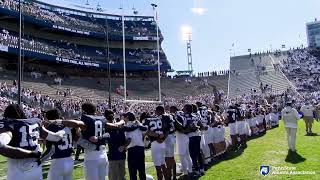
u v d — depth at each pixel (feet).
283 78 175.73
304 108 62.75
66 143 18.67
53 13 166.50
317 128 72.28
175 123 29.45
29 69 142.51
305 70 181.88
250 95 158.81
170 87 173.06
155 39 190.60
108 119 23.90
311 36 253.85
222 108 115.75
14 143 14.30
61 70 156.87
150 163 39.55
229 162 36.14
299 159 35.50
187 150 30.25
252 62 199.41
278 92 158.61
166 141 28.14
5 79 116.26
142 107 114.73
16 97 95.76
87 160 20.44
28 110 72.54
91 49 175.73
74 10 178.40
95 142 20.33
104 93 146.30
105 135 20.99
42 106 96.48
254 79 179.83
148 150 51.85
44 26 152.15
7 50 121.49
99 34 174.40
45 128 18.33
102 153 20.81
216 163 36.19
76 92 134.21
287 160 35.32
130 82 170.60
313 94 146.72
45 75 141.90
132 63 173.37
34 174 14.58
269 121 77.20
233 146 46.98
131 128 25.26
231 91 172.45
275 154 39.40
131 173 25.31
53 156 18.31
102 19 187.21
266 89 167.12
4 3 132.87
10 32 143.54
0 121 14.25
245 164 34.40
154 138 27.02
